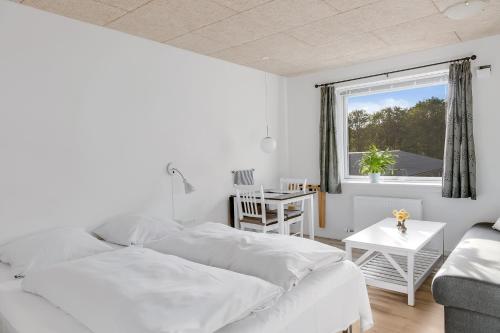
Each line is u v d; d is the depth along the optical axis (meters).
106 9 2.61
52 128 2.68
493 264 2.21
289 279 1.65
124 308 1.27
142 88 3.26
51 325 1.41
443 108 4.00
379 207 4.14
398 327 2.33
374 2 2.58
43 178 2.63
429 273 3.19
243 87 4.35
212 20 2.85
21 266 2.12
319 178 4.77
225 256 1.91
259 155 4.59
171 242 2.21
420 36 3.36
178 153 3.59
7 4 2.46
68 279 1.56
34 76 2.58
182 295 1.34
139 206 3.25
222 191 4.08
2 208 2.44
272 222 3.77
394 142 4.37
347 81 4.43
